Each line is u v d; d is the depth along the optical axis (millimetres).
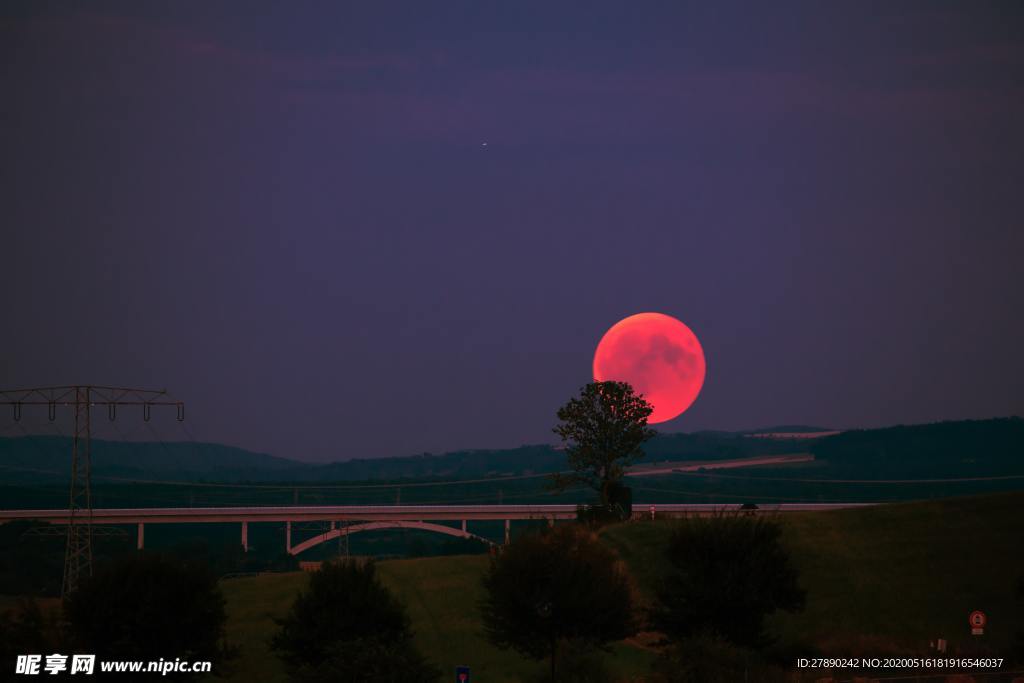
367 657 163750
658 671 170000
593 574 185250
